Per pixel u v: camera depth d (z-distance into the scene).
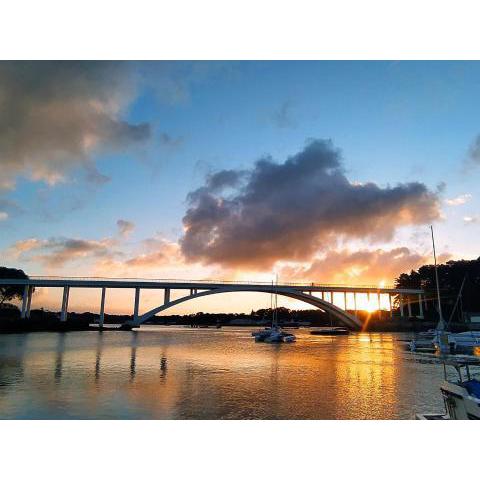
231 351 42.00
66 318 83.31
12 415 13.81
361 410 15.14
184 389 18.67
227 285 91.44
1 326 66.12
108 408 14.85
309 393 18.19
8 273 88.75
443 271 117.44
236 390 18.67
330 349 46.94
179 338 68.31
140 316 87.50
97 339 55.03
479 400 11.44
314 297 99.31
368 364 30.56
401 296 120.44
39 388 18.30
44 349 37.09
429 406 15.88
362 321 107.69
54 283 80.94
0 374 22.17
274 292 96.75
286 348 48.00
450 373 25.36
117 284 84.56
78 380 20.58
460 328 89.12
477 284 106.88
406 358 35.31
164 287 88.62
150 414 14.12
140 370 24.75
